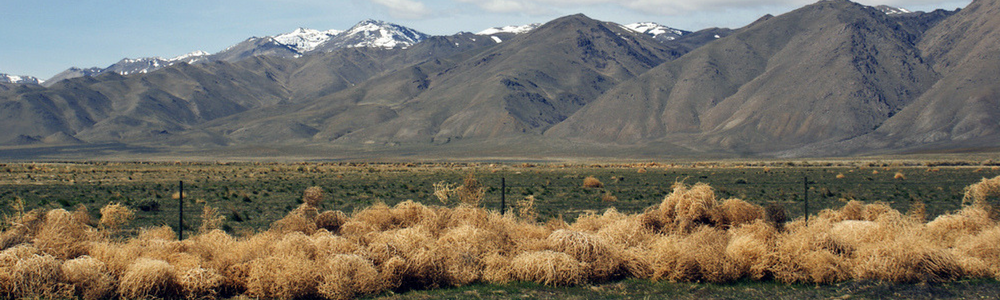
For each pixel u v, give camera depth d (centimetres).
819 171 8250
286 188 4844
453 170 9275
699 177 6575
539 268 1475
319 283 1358
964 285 1461
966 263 1543
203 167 10875
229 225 2617
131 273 1331
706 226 1814
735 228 1806
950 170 8012
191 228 2475
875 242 1650
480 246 1602
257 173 7994
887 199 3894
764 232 1662
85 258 1395
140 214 2955
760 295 1391
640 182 5691
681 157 19950
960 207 3353
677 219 1905
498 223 1828
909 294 1387
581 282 1480
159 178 6612
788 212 3191
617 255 1555
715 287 1459
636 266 1553
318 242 1520
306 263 1382
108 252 1482
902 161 12862
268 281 1376
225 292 1402
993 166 9612
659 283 1494
